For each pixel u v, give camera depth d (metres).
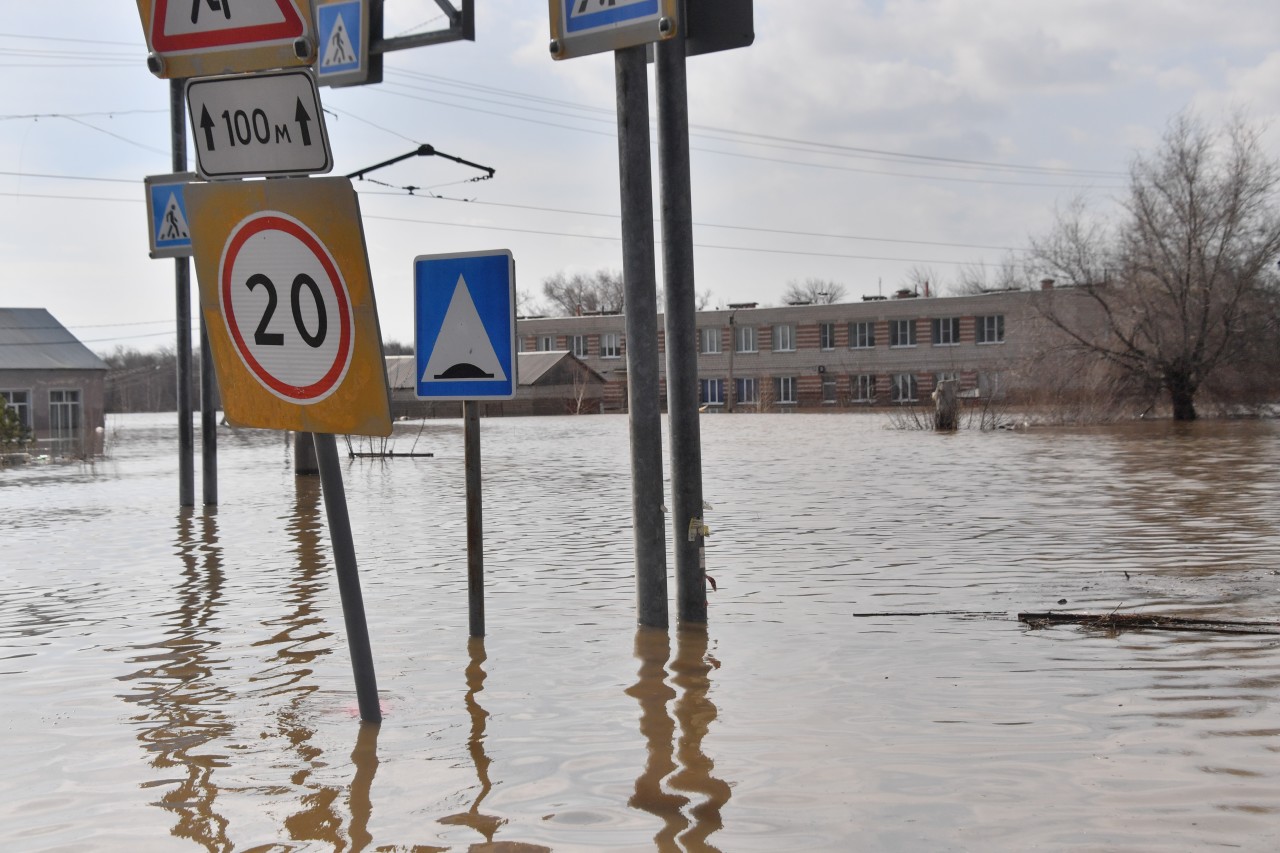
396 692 5.68
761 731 4.88
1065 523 11.91
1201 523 11.62
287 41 4.70
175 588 9.08
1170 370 40.09
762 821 3.86
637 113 7.12
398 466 24.50
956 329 74.62
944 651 6.25
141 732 5.10
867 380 77.50
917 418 38.97
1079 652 6.15
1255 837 3.64
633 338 7.22
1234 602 7.43
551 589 8.70
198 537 12.51
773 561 9.77
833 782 4.22
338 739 4.92
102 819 4.05
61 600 8.63
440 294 6.88
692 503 7.29
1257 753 4.45
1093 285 40.69
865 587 8.38
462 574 9.49
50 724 5.25
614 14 6.75
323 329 4.73
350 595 5.12
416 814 4.01
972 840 3.66
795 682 5.68
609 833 3.79
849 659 6.13
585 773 4.40
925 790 4.12
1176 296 39.72
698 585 7.28
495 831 3.83
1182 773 4.23
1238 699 5.19
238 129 4.82
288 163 4.73
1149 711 5.02
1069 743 4.61
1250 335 40.06
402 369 76.12
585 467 23.58
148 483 21.19
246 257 4.83
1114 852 3.54
